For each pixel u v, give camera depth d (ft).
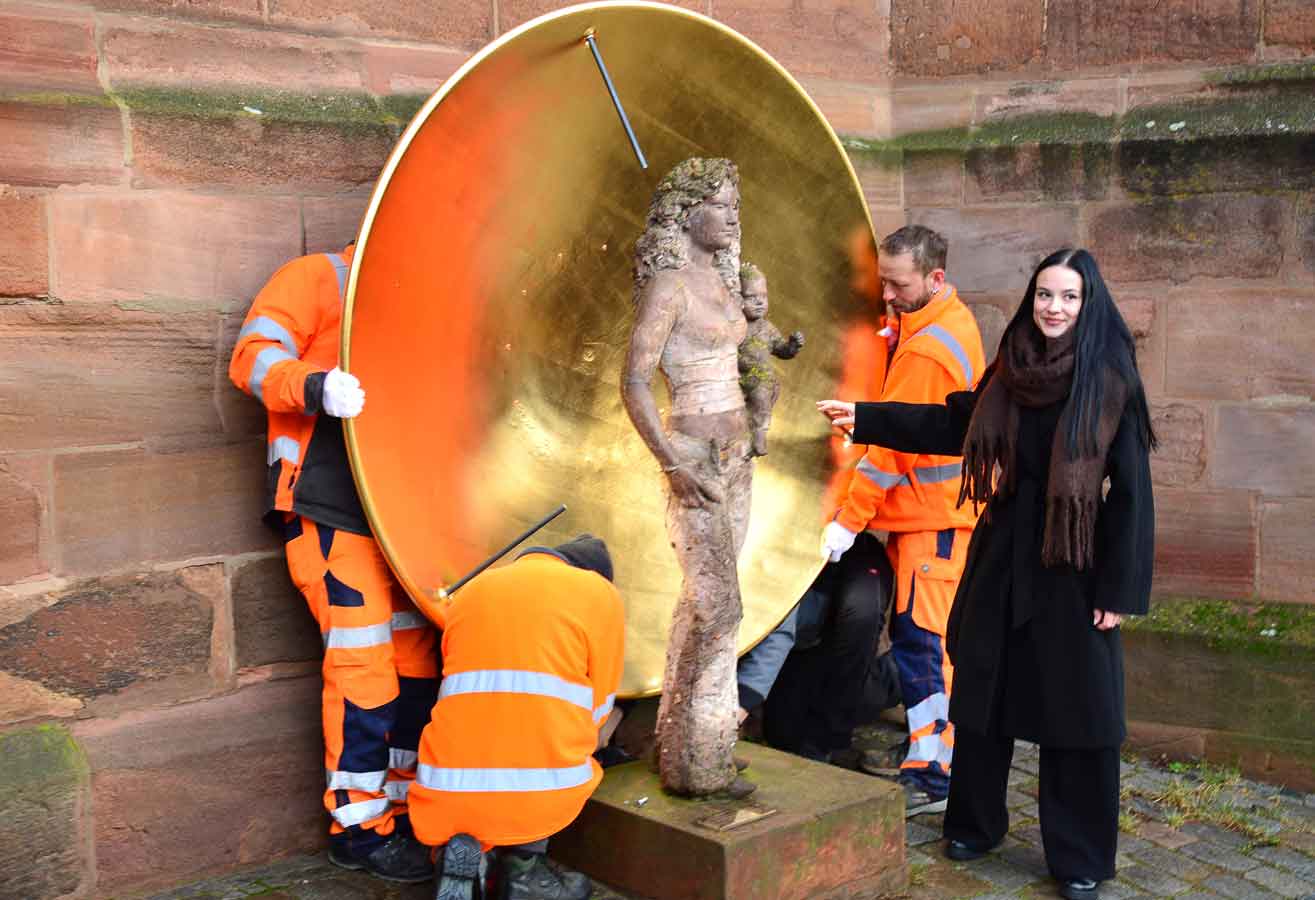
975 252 16.16
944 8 16.12
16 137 10.41
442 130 10.85
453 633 10.57
